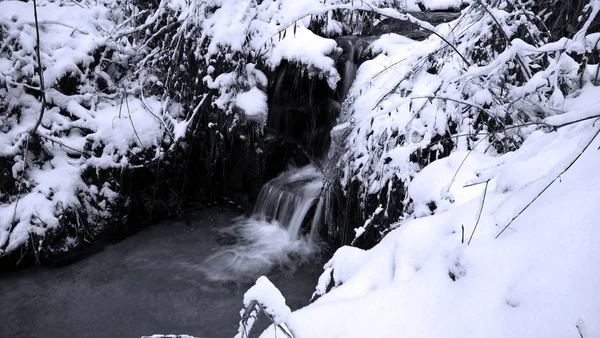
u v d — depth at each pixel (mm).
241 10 6277
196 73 6383
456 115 3811
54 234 5480
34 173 5645
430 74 4344
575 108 3053
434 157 3926
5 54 5867
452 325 1636
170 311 4789
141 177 6242
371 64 5273
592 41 3080
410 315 1769
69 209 5629
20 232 5305
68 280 5250
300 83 6219
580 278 1463
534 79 3064
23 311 4770
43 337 4457
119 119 6156
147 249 5844
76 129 5969
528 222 1816
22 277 5262
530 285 1545
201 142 6555
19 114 5758
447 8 6895
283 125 6621
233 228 6293
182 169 6523
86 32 6367
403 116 4164
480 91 3514
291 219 6055
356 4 3936
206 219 6512
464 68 3787
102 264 5535
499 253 1744
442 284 1818
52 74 5918
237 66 6004
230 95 6090
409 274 2123
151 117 6363
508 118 3352
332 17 6539
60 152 5824
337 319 1885
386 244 2521
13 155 5492
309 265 5465
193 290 5094
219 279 5273
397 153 3938
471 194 2801
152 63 6609
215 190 6820
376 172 4215
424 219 2396
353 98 4977
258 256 5676
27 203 5438
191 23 6305
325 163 6473
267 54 6059
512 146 3336
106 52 6492
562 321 1399
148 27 7133
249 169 6512
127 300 4949
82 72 6180
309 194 5969
